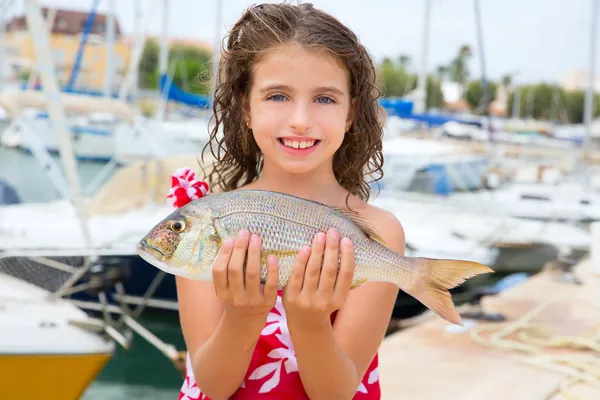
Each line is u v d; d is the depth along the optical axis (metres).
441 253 8.91
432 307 1.57
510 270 10.42
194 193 2.01
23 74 33.84
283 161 1.75
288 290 1.51
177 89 14.80
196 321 1.89
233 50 1.92
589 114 22.11
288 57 1.72
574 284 6.06
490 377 3.69
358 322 1.86
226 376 1.70
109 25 18.03
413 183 12.12
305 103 1.72
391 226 1.98
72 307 5.67
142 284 8.27
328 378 1.65
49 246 7.33
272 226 1.49
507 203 12.48
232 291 1.47
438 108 51.44
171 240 1.45
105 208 8.75
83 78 37.59
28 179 12.31
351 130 2.05
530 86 54.31
